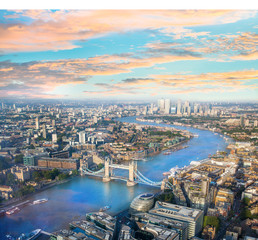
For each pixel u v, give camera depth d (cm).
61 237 19550
